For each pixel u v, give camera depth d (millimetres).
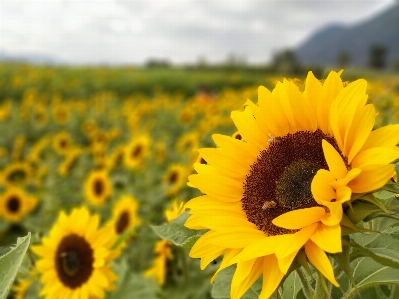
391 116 1451
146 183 1806
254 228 441
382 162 365
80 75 7242
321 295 429
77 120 4027
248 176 480
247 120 489
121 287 951
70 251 889
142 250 1271
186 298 968
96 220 904
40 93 5953
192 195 1569
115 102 5410
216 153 485
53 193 1904
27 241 410
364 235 489
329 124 448
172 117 3699
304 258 381
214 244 415
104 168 2281
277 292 437
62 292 880
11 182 2209
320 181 368
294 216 372
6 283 394
